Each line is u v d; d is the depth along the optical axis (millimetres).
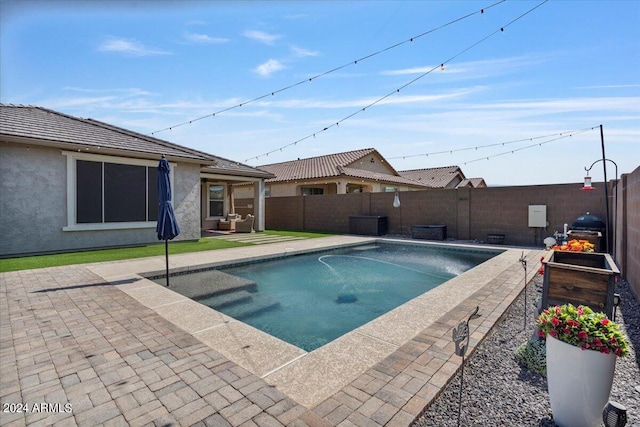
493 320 4133
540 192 11469
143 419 2246
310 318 5246
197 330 3842
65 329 3830
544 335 2473
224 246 10930
